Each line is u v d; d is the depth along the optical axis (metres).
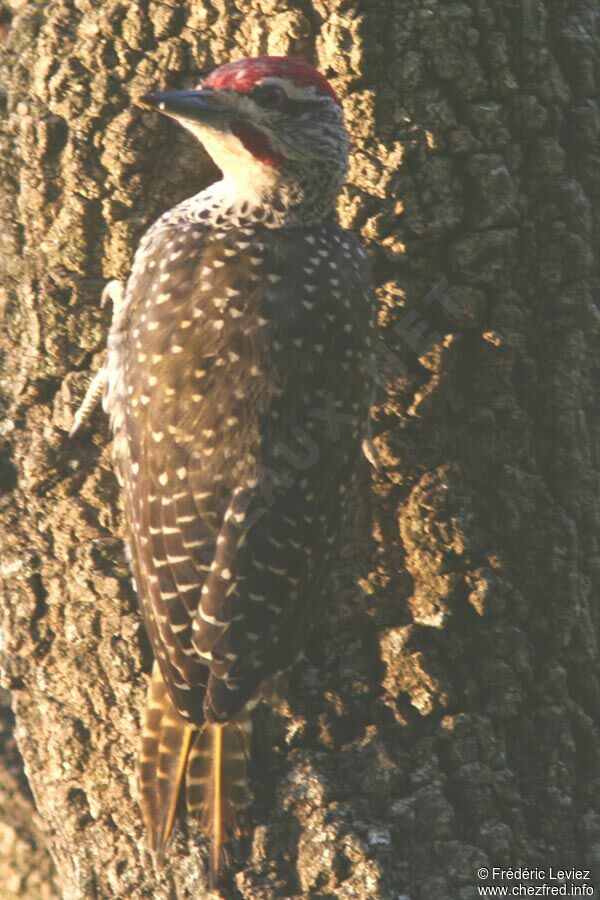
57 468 9.79
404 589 9.37
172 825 8.89
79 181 9.54
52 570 9.82
